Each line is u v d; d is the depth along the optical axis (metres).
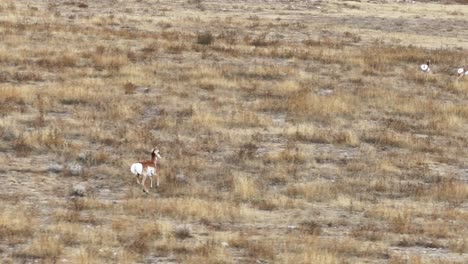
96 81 128.50
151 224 66.25
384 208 77.94
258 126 110.31
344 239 66.31
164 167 87.81
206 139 101.81
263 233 67.38
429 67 158.88
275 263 58.44
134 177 84.75
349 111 121.06
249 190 80.69
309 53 163.88
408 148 105.75
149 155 93.62
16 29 166.50
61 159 89.88
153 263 57.47
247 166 91.81
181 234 64.94
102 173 85.56
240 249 62.19
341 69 154.25
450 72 160.50
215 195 80.00
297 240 65.00
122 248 60.56
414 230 70.56
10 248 59.44
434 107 127.25
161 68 142.12
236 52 161.00
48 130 99.75
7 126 100.06
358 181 88.50
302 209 77.56
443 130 116.31
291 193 82.94
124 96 121.75
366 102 128.12
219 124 109.44
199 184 84.19
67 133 100.31
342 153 100.94
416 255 62.75
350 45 184.00
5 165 86.19
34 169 85.31
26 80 127.88
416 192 85.62
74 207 72.62
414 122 119.88
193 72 139.62
